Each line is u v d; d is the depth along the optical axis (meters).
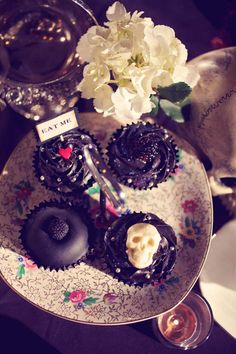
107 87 0.43
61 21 0.57
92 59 0.43
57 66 0.56
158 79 0.42
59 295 0.53
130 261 0.48
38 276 0.53
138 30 0.40
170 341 0.55
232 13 0.62
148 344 0.58
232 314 0.56
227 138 0.52
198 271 0.54
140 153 0.51
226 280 0.56
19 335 0.57
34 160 0.53
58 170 0.50
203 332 0.56
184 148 0.56
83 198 0.55
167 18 0.62
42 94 0.57
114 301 0.53
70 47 0.57
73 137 0.51
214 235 0.57
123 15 0.42
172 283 0.54
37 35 0.57
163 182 0.56
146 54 0.40
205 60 0.54
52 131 0.47
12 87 0.56
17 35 0.57
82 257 0.52
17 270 0.53
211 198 0.55
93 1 0.60
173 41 0.42
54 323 0.57
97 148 0.55
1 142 0.58
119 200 0.55
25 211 0.54
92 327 0.57
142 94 0.41
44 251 0.50
